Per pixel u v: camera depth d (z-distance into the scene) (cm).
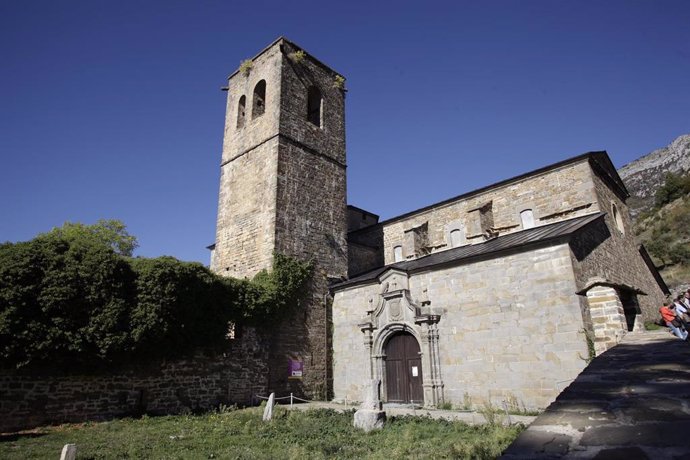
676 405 393
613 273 1970
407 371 1962
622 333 1088
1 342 1297
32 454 984
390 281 2112
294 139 2581
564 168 2219
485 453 860
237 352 1967
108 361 1523
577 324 1462
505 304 1662
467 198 2589
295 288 2262
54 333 1380
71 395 1471
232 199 2653
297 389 2139
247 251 2420
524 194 2342
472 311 1755
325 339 2333
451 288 1855
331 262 2536
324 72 2984
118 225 3944
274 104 2586
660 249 4906
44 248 1449
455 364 1753
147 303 1616
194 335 1777
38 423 1377
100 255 1540
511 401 1555
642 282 2472
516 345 1594
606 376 560
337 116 2969
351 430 1262
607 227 2088
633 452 293
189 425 1382
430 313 1883
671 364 612
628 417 371
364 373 2122
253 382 1986
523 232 2116
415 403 1888
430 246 2619
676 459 274
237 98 2969
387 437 1142
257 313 2055
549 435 348
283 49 2714
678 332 1009
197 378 1814
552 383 1473
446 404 1720
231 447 1055
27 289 1357
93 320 1477
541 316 1557
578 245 1650
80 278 1473
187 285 1764
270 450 1024
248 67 2908
